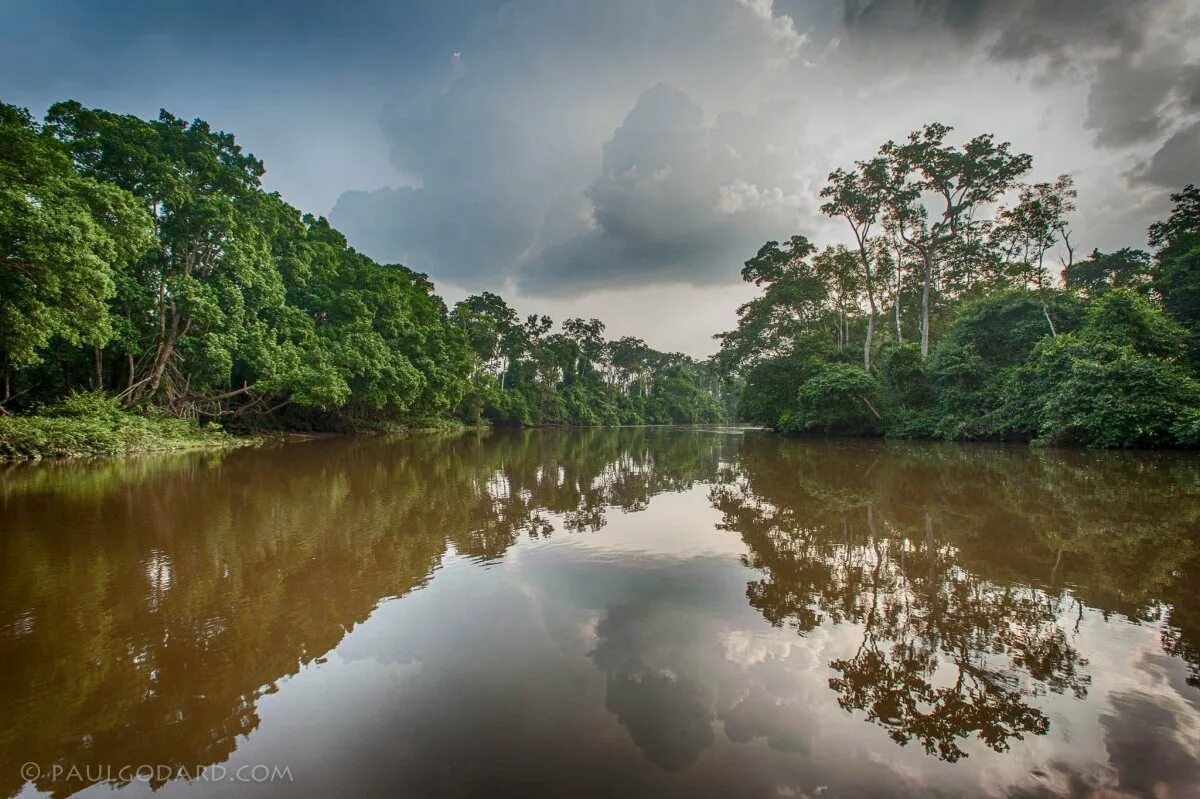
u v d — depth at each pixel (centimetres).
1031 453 1608
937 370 2453
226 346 2180
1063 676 327
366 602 457
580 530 723
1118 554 567
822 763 246
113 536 682
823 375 2822
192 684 328
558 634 390
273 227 2541
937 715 286
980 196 2695
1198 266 1908
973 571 524
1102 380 1623
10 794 239
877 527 716
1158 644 367
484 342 5481
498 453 2095
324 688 318
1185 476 1066
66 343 1917
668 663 344
